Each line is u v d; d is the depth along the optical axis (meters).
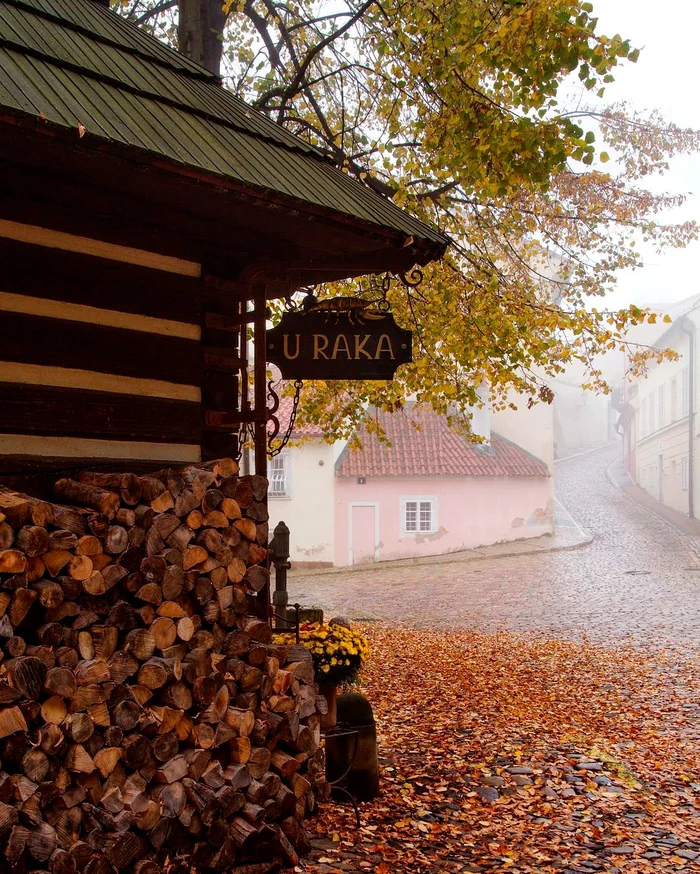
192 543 4.72
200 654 4.61
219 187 4.66
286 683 5.19
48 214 4.95
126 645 4.27
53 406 4.92
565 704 10.11
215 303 5.90
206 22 11.27
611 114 12.51
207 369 5.85
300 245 6.25
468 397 12.21
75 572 4.04
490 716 9.38
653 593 20.45
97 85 4.74
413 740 8.30
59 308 4.99
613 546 30.09
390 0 10.52
